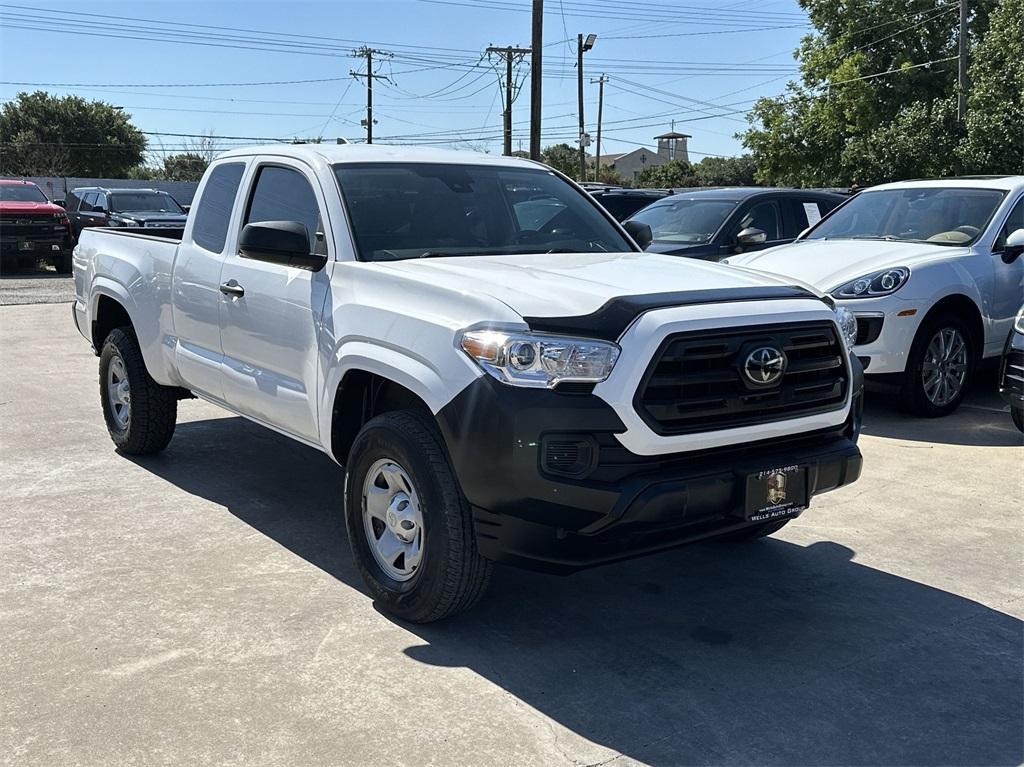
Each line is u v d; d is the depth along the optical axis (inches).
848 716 130.2
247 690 134.7
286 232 171.5
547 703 132.6
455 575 145.9
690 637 154.1
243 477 238.1
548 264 170.2
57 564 180.1
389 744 121.8
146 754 118.9
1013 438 277.6
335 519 207.8
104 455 257.0
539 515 135.2
